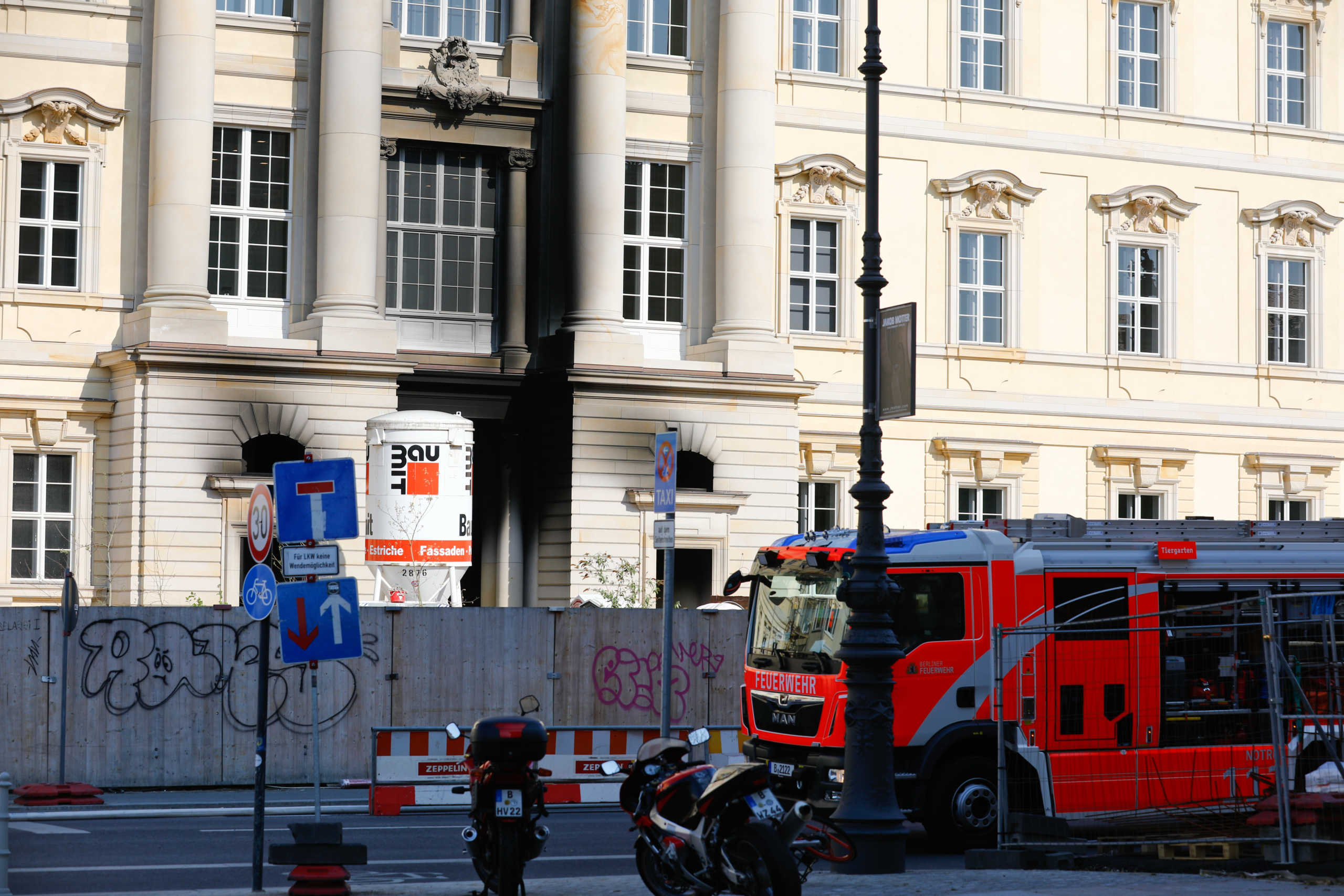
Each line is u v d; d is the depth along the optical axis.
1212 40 63.91
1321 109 65.38
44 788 31.11
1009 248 60.28
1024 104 60.72
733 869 17.89
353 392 50.59
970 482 59.66
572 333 53.06
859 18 58.75
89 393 50.03
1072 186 61.44
